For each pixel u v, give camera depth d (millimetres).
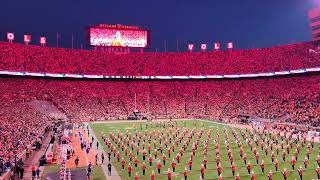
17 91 95812
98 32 127375
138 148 49250
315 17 122062
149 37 133750
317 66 102312
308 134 64125
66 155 46438
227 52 129375
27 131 58906
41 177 36656
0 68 98250
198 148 53156
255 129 70938
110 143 54000
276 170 38500
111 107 105938
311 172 37844
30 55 111500
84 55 123188
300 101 92812
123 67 123188
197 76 122188
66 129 74250
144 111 107062
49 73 108000
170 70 124625
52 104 97312
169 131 71500
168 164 43281
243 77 117375
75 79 113875
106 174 38594
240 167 40750
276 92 103188
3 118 64438
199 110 108000
